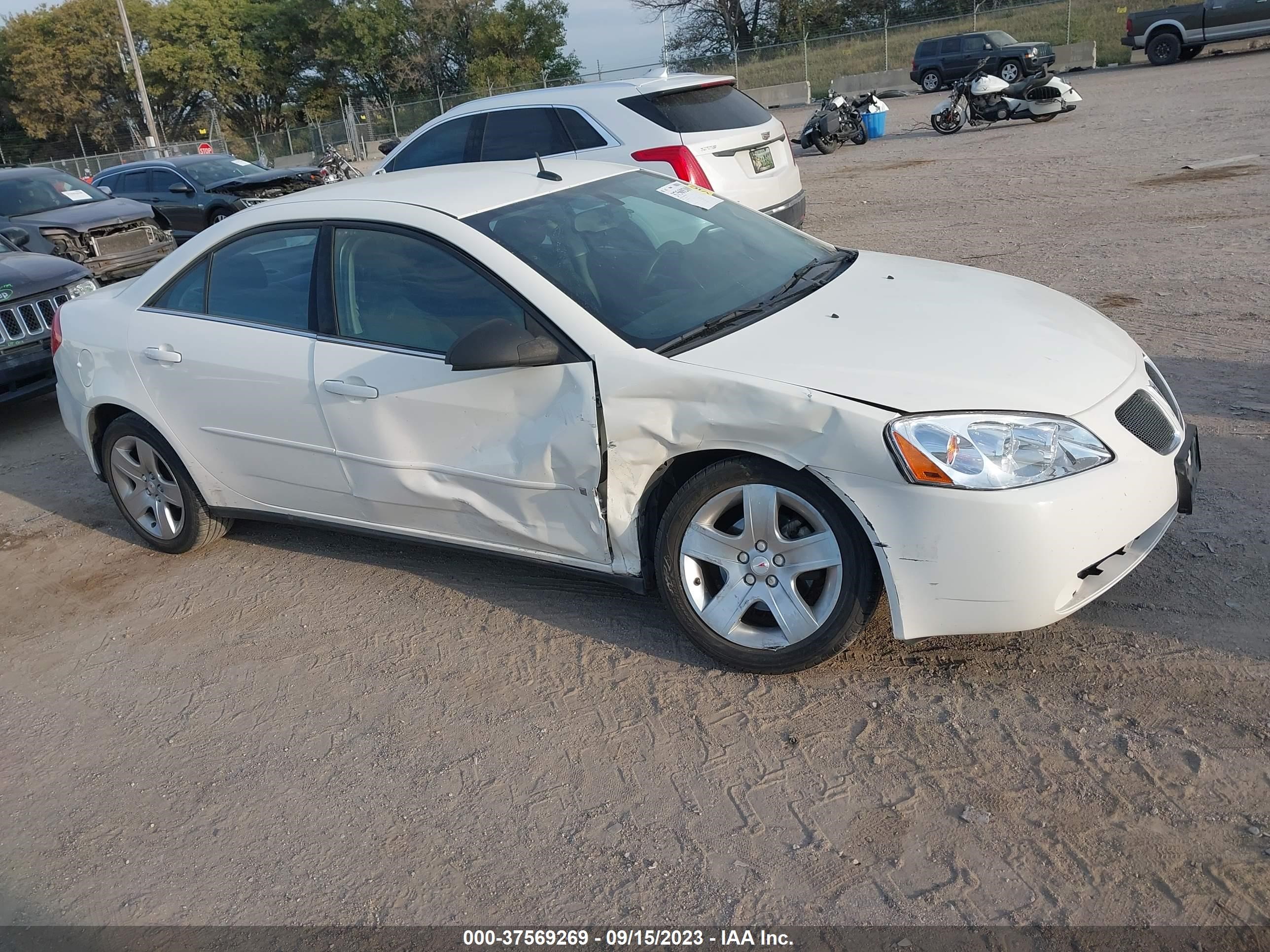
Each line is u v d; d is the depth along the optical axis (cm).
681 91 864
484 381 360
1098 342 342
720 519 338
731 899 257
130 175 1717
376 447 394
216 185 1645
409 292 384
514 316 359
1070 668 321
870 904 249
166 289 462
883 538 299
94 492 608
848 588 313
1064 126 1758
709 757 308
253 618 433
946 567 295
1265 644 317
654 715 331
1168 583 356
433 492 386
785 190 888
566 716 338
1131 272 764
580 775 309
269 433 427
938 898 248
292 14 5672
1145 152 1320
